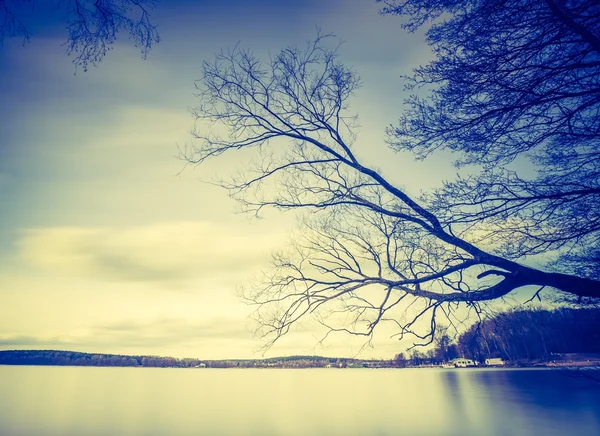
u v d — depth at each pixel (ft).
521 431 132.98
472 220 14.37
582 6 11.73
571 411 175.01
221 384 498.28
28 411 199.11
